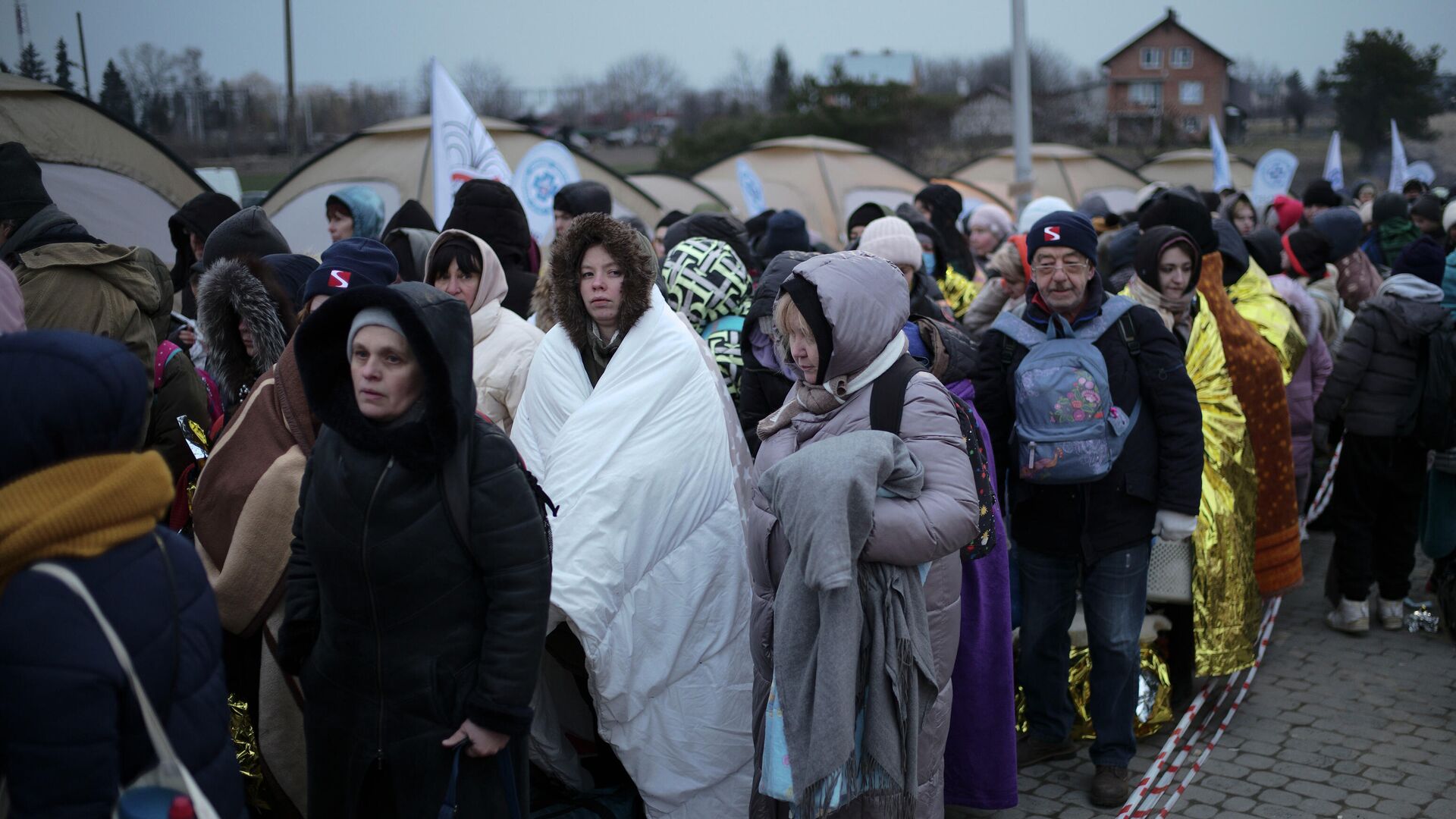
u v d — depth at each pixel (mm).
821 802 2707
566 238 3275
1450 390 4980
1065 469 3691
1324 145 40062
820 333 2895
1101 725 3877
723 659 3250
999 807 3494
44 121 8023
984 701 3455
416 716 2383
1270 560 4750
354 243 3494
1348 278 7520
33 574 1613
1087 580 3865
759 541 2936
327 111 40844
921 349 3461
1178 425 3758
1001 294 5449
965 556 3197
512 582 2385
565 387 3318
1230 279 5312
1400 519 5395
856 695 2748
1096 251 3793
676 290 4180
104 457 1702
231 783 1847
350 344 2340
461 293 3859
